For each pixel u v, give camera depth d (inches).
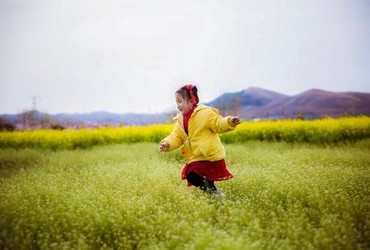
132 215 174.1
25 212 179.8
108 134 620.1
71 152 491.5
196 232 147.6
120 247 154.3
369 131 577.6
